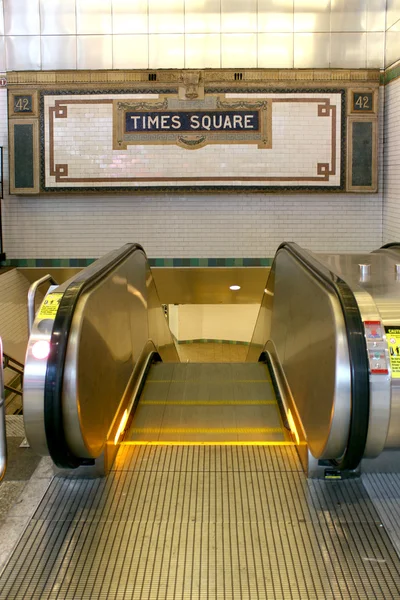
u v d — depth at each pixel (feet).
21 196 30.07
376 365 9.98
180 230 30.37
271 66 29.48
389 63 28.81
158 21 29.25
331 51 29.30
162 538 9.85
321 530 10.03
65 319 10.45
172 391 16.61
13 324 29.55
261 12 29.17
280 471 11.93
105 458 11.75
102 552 9.52
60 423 10.09
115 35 29.32
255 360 23.62
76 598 8.56
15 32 29.37
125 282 15.10
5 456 8.87
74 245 30.48
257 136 28.50
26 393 10.23
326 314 10.87
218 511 10.57
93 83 28.32
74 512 10.61
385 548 9.55
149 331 19.51
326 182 28.78
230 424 14.52
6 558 9.41
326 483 11.48
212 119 28.43
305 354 12.68
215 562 9.26
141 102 28.32
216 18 29.22
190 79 28.04
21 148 28.71
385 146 29.53
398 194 27.94
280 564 9.21
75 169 28.78
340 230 30.27
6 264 30.58
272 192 29.01
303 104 28.37
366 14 29.04
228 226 30.32
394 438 10.77
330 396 10.22
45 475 11.83
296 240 30.37
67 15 29.25
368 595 8.57
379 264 15.67
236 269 30.60
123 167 28.73
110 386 12.53
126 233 30.42
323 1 29.09
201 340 52.24
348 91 28.35
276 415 15.07
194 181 28.76
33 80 28.37
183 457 12.54
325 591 8.65
